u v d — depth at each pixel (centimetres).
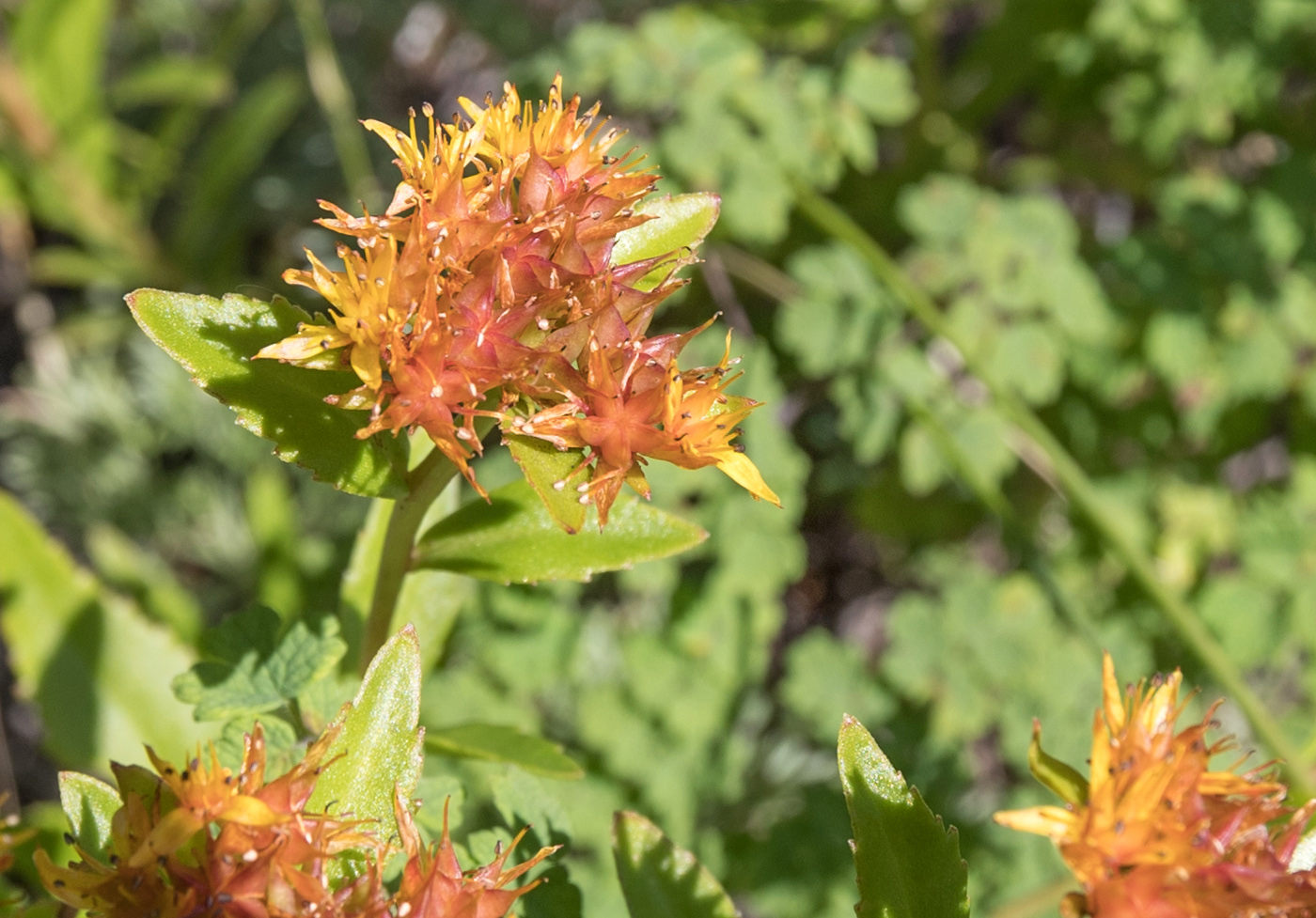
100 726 42
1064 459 49
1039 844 47
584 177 34
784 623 64
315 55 58
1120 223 71
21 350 66
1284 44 55
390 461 35
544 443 33
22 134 54
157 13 68
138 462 58
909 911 34
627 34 52
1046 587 50
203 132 69
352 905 32
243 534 57
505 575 36
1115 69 61
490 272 33
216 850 32
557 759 37
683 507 49
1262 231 54
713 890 36
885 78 54
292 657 36
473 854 36
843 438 61
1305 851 34
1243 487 65
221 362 34
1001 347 52
